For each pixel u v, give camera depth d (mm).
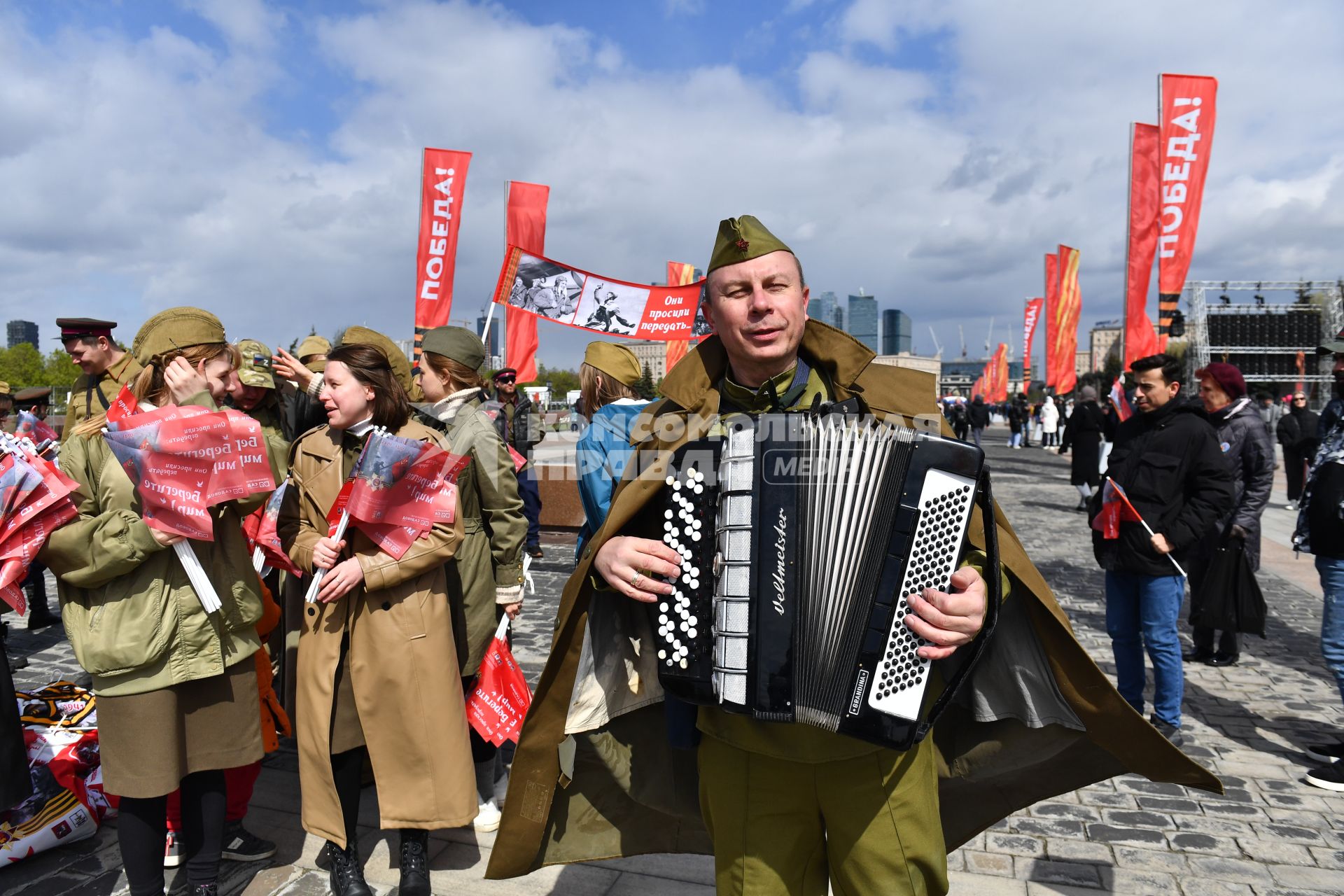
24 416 5383
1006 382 47469
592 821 2084
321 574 2551
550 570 8133
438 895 2766
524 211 8367
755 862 1738
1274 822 3291
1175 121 7254
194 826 2549
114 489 2328
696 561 1619
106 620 2330
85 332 3891
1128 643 4125
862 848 1686
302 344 4195
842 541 1558
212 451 2332
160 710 2371
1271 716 4453
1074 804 3459
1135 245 7512
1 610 2432
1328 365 28812
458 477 2998
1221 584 4391
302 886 2816
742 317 1691
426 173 8703
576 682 1833
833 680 1552
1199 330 29297
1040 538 9930
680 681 1620
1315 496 3658
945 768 1999
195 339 2531
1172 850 3078
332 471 2701
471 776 2678
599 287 5816
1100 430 11773
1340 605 3600
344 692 2633
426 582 2656
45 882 2844
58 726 3281
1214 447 3789
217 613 2443
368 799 3479
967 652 1700
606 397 3365
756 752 1720
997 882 2865
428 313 8773
